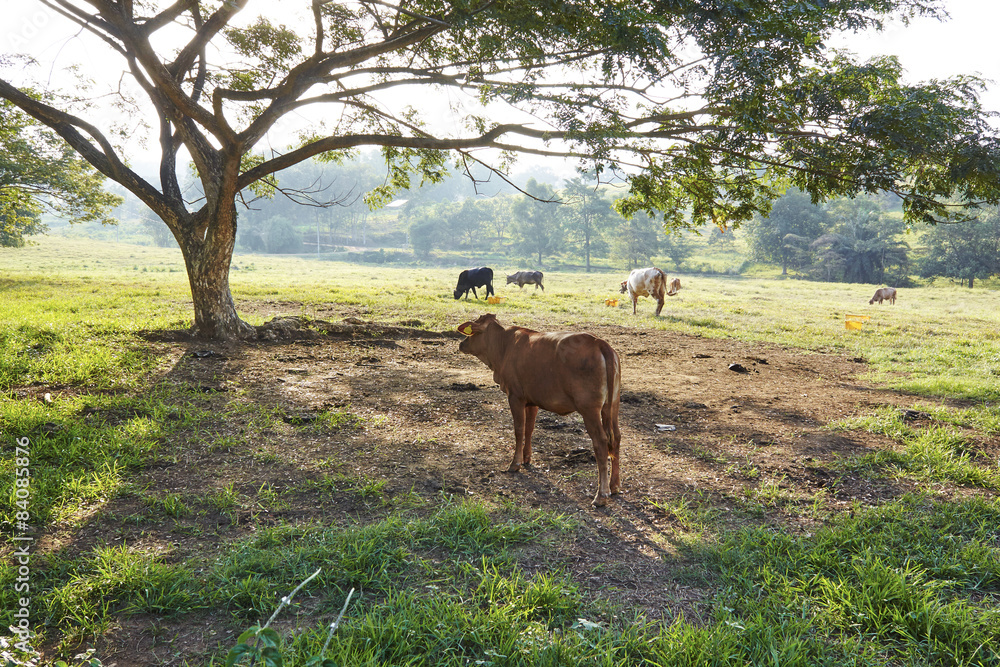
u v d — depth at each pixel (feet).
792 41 22.66
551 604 10.84
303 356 33.42
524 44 24.45
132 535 13.44
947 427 22.63
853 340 49.24
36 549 12.61
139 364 27.91
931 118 22.50
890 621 10.43
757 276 256.93
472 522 13.97
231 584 11.31
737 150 26.99
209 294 34.99
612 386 15.74
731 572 12.16
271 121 31.30
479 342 18.79
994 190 24.41
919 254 260.01
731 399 27.61
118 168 33.14
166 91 28.09
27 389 23.47
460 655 9.53
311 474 17.39
